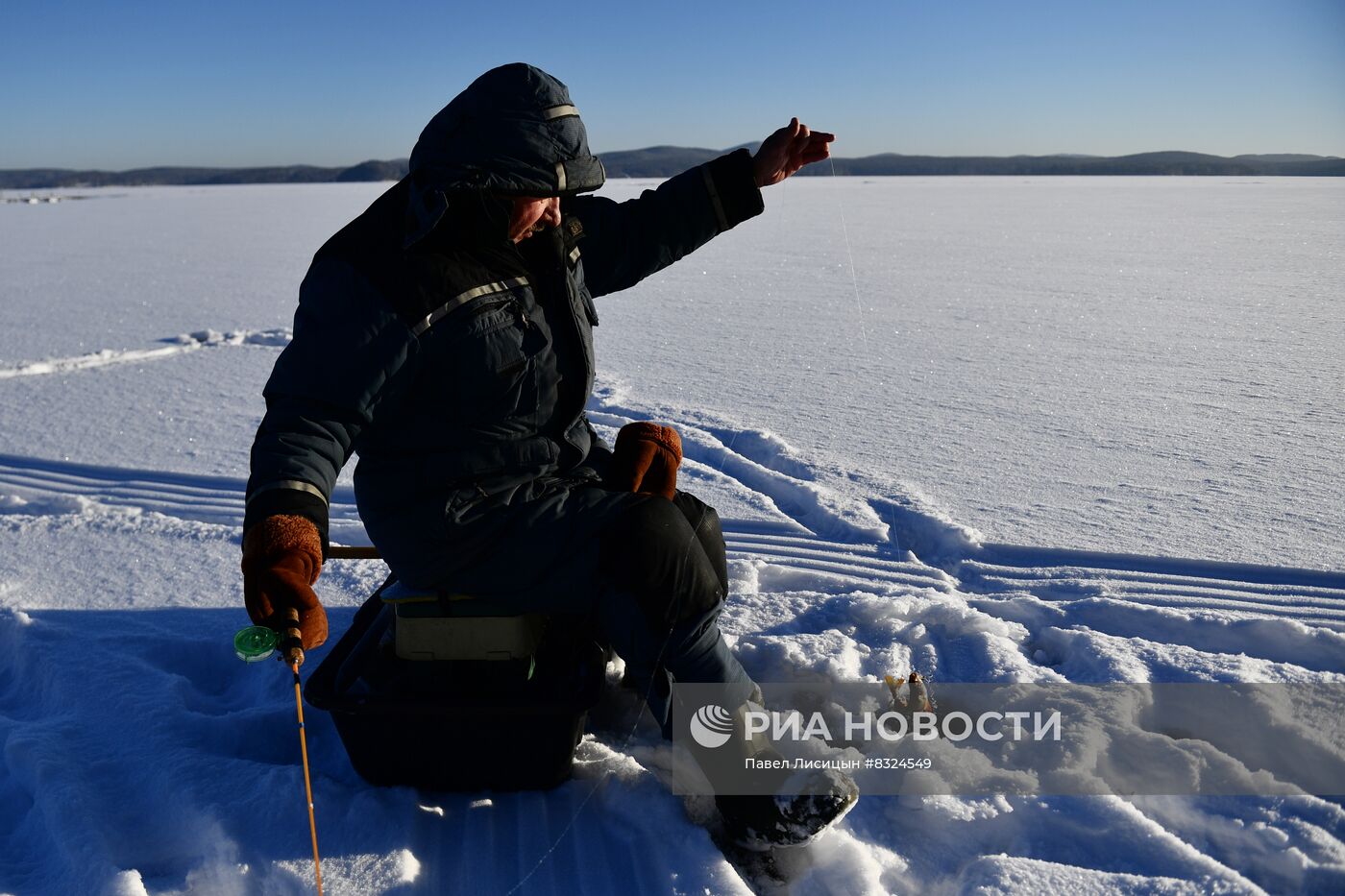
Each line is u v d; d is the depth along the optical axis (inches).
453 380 71.9
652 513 73.2
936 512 134.5
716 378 232.4
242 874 69.0
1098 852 70.9
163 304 390.9
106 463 172.6
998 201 1408.7
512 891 68.3
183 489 159.2
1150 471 153.8
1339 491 142.4
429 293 69.4
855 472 154.3
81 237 824.3
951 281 430.3
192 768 78.7
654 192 95.9
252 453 66.3
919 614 103.3
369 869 69.5
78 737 84.7
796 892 68.4
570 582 74.3
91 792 77.0
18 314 363.6
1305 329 285.7
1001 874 67.1
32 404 216.1
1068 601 108.0
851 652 95.3
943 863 71.6
